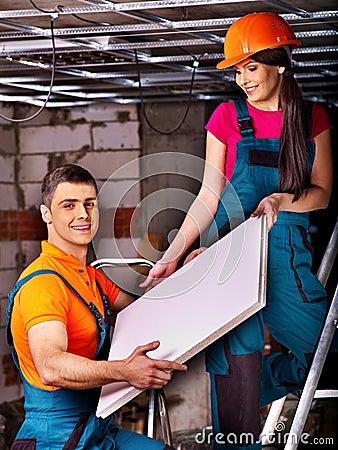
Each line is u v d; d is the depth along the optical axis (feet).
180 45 12.50
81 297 8.51
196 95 18.08
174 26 11.22
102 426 8.54
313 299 9.64
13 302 8.45
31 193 20.08
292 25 11.36
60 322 8.03
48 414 8.28
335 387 9.84
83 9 10.21
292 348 9.79
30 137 20.04
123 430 8.95
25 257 20.04
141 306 9.48
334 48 12.91
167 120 19.30
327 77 15.94
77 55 13.08
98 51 12.78
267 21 9.41
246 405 9.08
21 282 8.30
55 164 19.97
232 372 9.10
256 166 9.70
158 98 18.37
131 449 8.63
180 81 15.70
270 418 10.78
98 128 19.70
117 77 15.52
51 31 11.08
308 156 9.75
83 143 19.80
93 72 15.11
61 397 8.29
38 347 7.84
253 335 9.16
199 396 19.20
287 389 10.03
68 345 8.39
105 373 7.52
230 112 9.91
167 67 14.52
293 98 9.53
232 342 9.12
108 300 9.16
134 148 19.51
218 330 7.54
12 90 16.83
